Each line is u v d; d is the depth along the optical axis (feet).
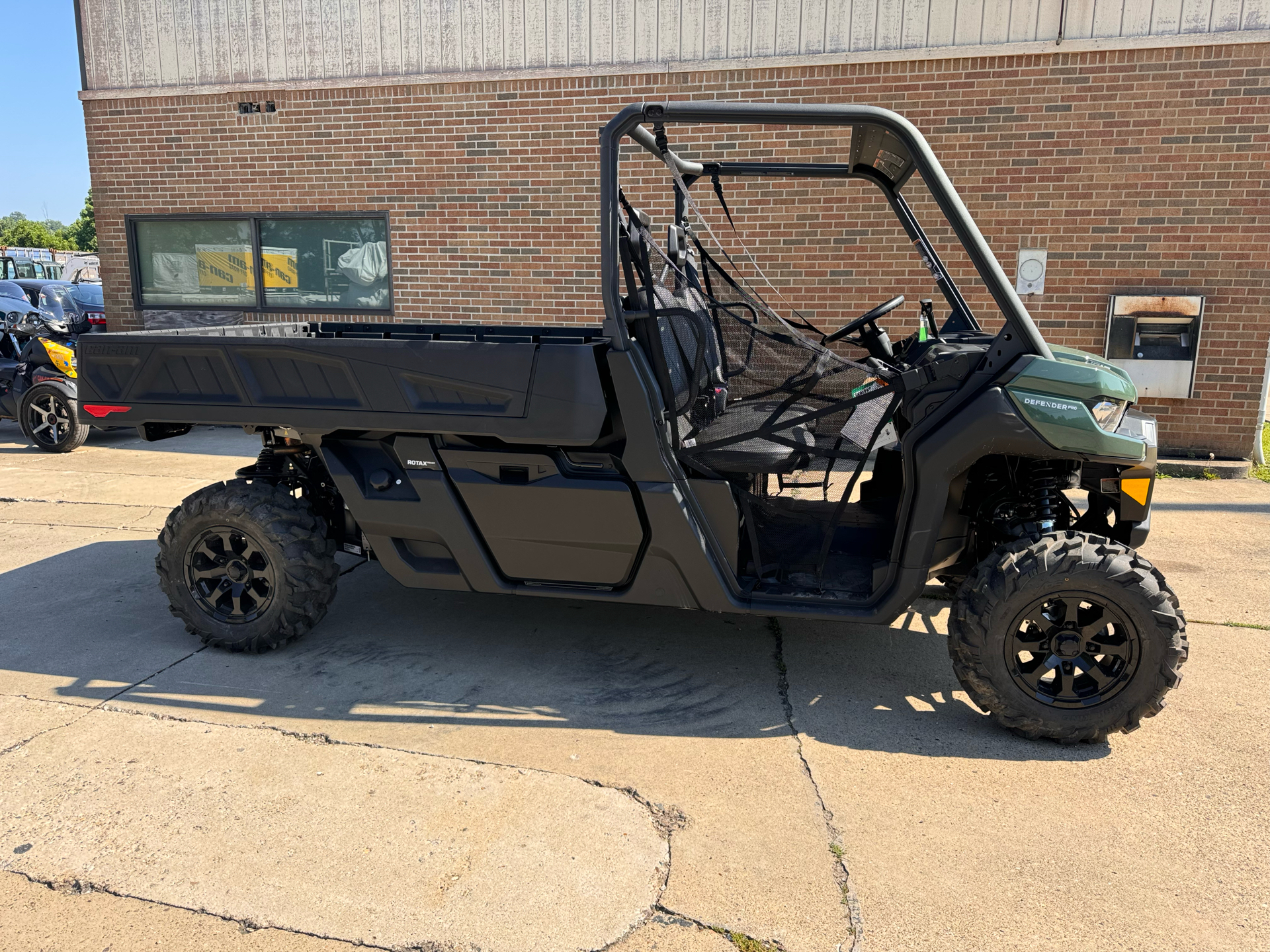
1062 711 9.31
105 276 29.07
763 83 22.89
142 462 23.73
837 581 10.56
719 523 10.15
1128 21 20.77
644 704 10.42
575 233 24.97
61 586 14.44
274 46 26.17
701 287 12.01
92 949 6.52
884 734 9.71
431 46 24.93
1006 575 9.16
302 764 9.05
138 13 27.02
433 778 8.77
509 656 11.80
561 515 10.32
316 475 12.19
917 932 6.64
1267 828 7.98
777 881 7.23
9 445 26.35
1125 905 6.94
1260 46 20.20
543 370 9.82
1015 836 7.84
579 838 7.80
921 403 9.44
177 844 7.73
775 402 10.12
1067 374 9.02
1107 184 21.54
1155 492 20.06
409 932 6.66
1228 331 21.54
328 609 13.50
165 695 10.57
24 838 7.82
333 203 26.61
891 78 22.18
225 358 10.84
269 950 6.50
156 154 27.78
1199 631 12.50
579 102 24.13
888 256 22.76
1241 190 20.92
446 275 26.16
